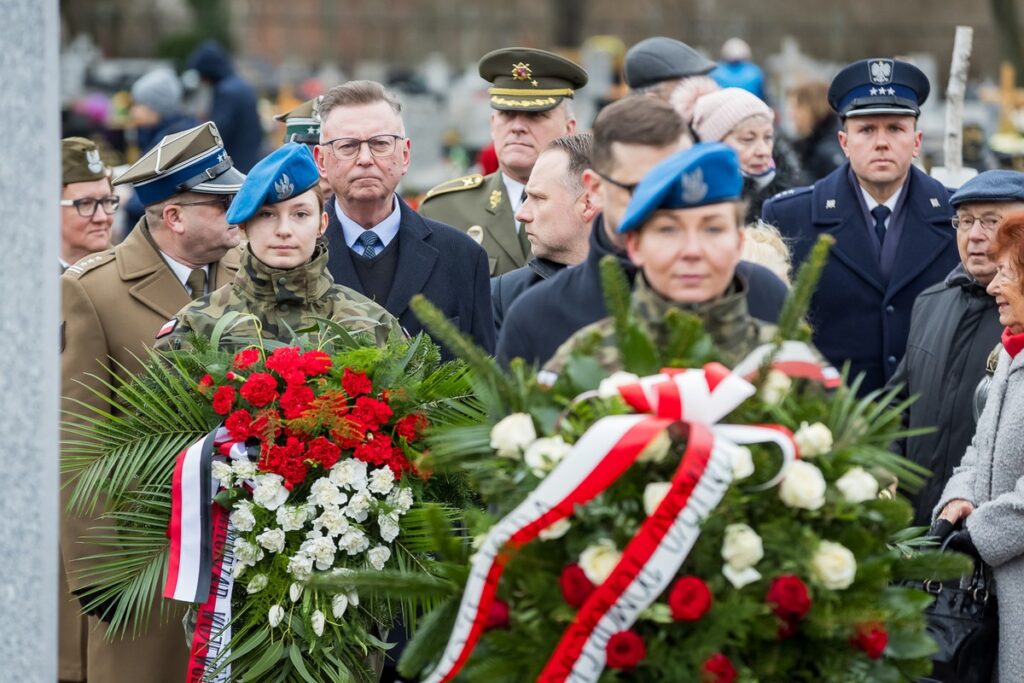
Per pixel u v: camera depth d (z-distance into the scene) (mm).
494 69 12938
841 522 6320
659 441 6070
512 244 12828
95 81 44844
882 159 11711
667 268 6461
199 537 8398
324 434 8539
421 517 8180
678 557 5992
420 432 8523
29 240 5988
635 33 66438
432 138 37875
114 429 8758
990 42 60531
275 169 9078
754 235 8836
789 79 37312
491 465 6504
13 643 6035
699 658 5996
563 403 6434
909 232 11844
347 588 6926
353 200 10867
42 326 6004
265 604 8422
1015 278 8969
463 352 6570
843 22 63531
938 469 10305
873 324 11766
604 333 6621
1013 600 8570
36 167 5977
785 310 6445
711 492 5977
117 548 9469
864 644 6188
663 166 6441
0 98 5973
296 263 9195
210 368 8586
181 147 10352
